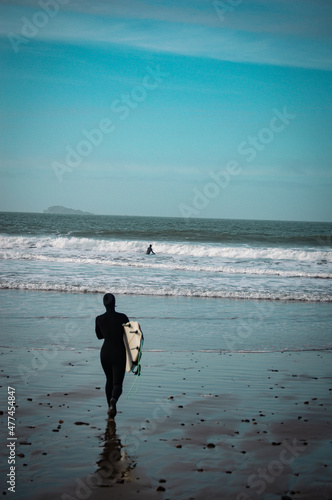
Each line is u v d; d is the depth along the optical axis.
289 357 13.72
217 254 49.03
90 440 7.41
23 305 21.34
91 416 8.53
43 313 19.52
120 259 42.56
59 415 8.53
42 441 7.33
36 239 54.56
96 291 26.03
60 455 6.83
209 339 15.81
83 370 11.62
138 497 5.66
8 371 11.40
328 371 12.20
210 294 26.03
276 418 8.59
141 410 8.95
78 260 40.12
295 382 11.09
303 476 6.26
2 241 53.81
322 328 18.27
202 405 9.30
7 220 150.38
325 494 5.78
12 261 39.38
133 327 8.85
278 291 27.55
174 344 14.93
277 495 5.75
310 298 25.84
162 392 10.13
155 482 6.07
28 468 6.41
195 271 36.62
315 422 8.40
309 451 7.10
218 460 6.74
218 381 11.04
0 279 28.91
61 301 22.67
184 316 19.89
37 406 8.99
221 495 5.73
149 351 13.98
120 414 8.70
